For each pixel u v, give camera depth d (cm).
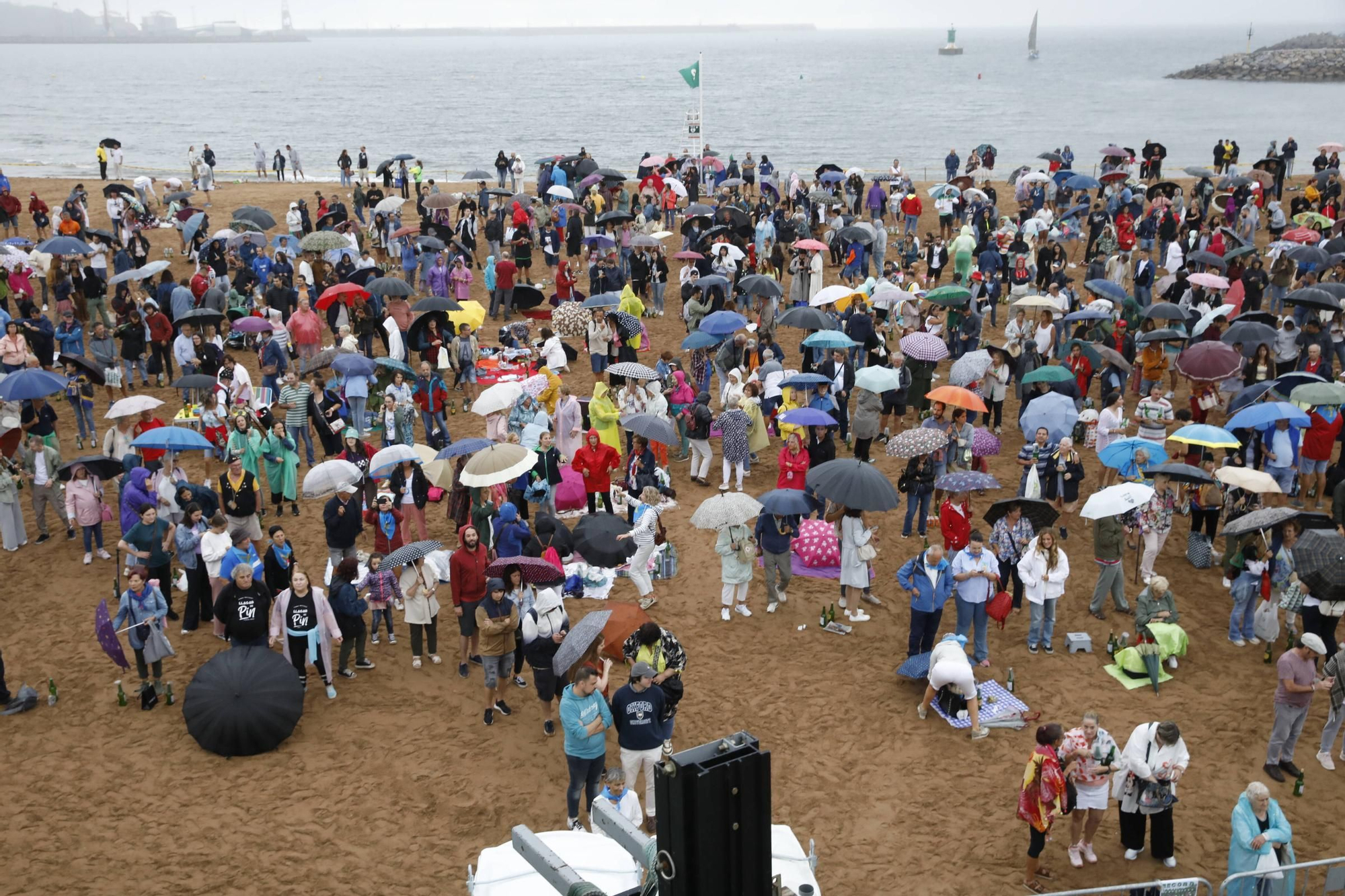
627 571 1764
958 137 8488
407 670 1502
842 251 3519
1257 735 1354
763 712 1403
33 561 1817
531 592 1373
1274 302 3036
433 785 1259
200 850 1145
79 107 13525
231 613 1367
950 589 1448
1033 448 1914
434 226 3469
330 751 1322
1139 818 1117
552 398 2256
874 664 1519
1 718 1383
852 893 1092
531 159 7600
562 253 3891
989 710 1386
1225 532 1527
